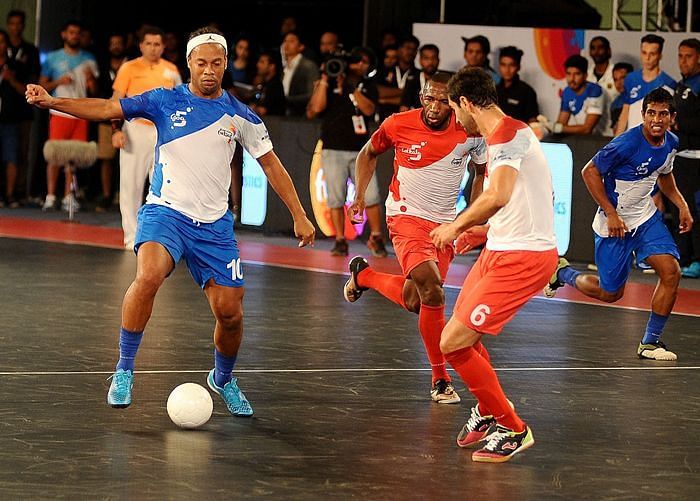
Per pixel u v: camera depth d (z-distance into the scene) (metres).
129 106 9.88
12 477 8.22
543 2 24.45
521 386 11.69
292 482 8.34
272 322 14.70
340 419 10.16
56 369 11.66
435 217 11.34
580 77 21.55
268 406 10.52
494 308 9.09
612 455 9.31
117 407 9.88
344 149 20.53
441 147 11.14
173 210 9.87
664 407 10.98
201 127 9.88
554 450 9.41
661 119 13.00
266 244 22.20
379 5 25.05
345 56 20.61
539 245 9.21
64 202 25.92
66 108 9.78
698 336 14.72
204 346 13.01
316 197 23.03
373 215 20.97
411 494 8.18
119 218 25.19
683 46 19.17
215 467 8.62
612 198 13.44
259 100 23.53
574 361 12.97
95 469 8.46
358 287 12.18
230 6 31.39
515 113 21.27
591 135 20.81
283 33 25.56
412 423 10.10
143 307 9.76
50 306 15.25
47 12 26.48
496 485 8.45
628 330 14.97
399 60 23.03
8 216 24.66
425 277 10.96
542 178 9.22
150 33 20.16
